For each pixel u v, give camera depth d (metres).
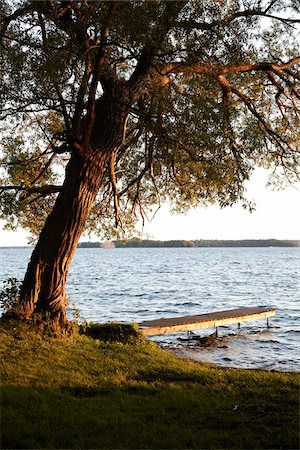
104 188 16.38
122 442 6.44
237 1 11.32
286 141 15.18
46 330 12.13
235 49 11.02
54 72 10.32
